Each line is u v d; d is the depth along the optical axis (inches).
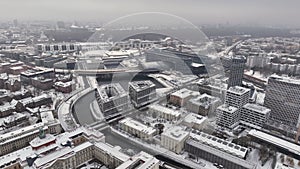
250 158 6186.0
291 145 6432.1
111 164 5492.1
